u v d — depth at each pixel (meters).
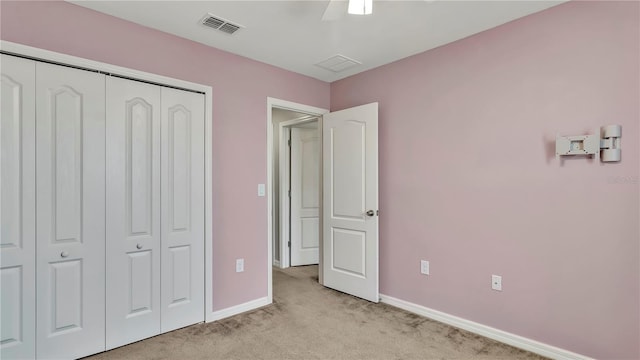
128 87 2.28
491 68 2.41
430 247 2.78
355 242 3.28
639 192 1.83
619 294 1.89
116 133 2.22
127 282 2.27
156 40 2.41
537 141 2.19
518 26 2.27
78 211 2.07
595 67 1.96
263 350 2.22
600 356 1.95
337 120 3.46
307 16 2.24
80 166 2.08
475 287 2.50
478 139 2.49
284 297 3.27
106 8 2.12
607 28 1.92
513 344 2.29
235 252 2.86
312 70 3.30
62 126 2.02
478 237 2.48
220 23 2.33
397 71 3.04
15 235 1.87
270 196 3.13
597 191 1.96
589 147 1.94
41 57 1.94
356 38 2.58
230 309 2.81
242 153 2.92
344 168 3.38
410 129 2.93
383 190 3.15
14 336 1.87
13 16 1.86
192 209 2.58
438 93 2.73
